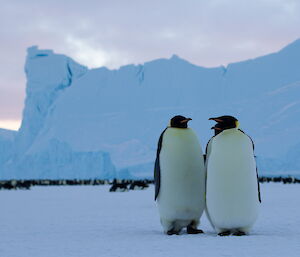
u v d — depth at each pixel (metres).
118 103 158.38
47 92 149.75
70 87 157.88
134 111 155.25
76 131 145.88
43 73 150.75
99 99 157.75
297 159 117.19
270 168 117.88
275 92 149.12
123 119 152.25
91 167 92.62
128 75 163.00
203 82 158.62
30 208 19.75
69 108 152.38
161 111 153.75
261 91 153.62
